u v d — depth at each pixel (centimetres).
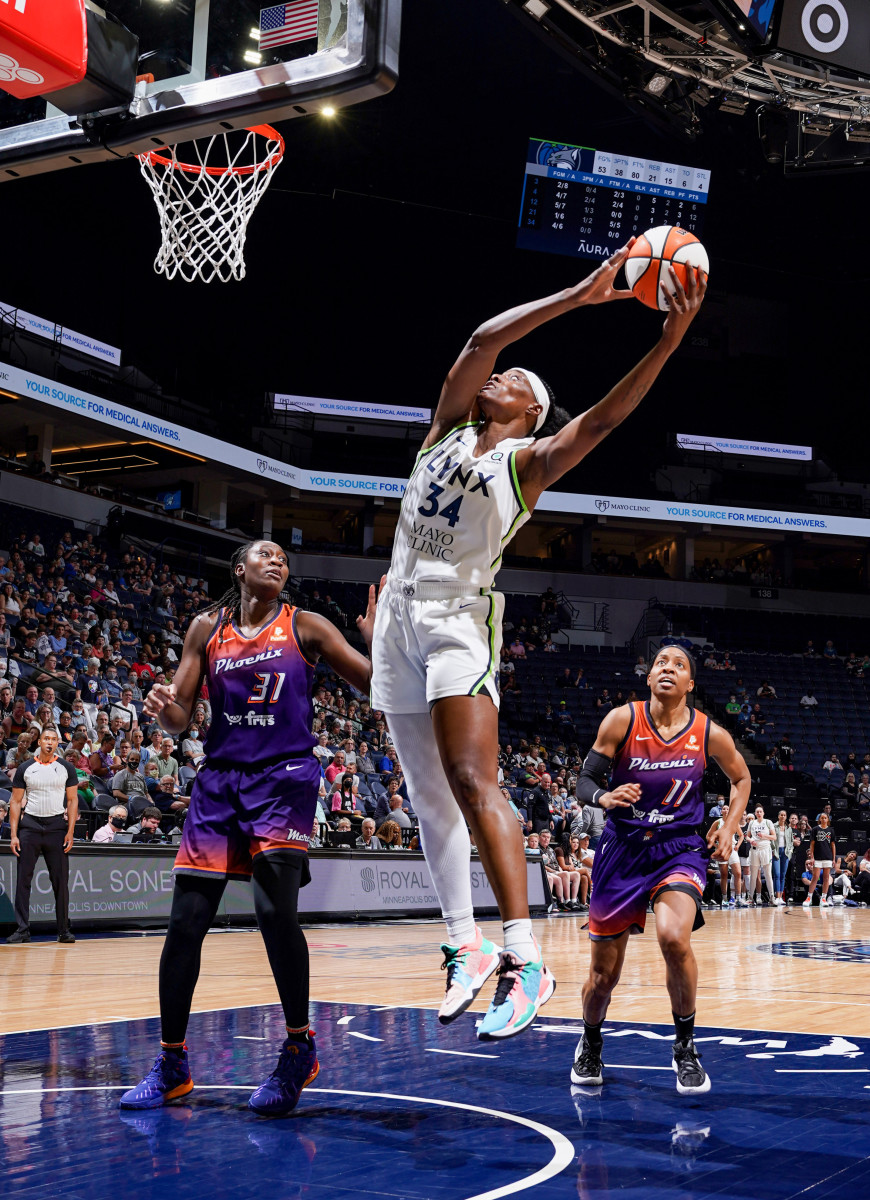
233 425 2222
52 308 2098
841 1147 252
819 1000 546
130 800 991
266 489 2330
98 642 1423
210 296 2341
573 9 1086
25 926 773
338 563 2384
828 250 2528
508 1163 234
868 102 1209
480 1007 511
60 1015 445
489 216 2372
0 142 469
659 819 338
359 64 398
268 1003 491
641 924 344
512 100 2103
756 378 2752
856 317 2728
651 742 342
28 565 1565
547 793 1576
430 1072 343
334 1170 225
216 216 816
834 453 2783
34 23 388
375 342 2508
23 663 1244
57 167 468
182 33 434
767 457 2697
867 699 2431
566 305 224
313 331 2466
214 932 913
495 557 247
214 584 2211
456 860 248
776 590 2670
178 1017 289
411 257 2466
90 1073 327
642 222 2006
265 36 420
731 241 2503
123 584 1766
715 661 2430
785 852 1753
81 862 872
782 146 1250
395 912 1145
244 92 416
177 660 1544
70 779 792
